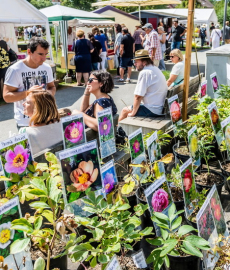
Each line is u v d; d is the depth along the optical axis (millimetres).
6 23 9344
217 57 5734
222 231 2346
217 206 2305
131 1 12883
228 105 4496
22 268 1733
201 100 4426
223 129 3484
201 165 3906
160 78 4664
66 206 2148
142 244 2697
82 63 10203
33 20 9547
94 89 3693
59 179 2168
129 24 17578
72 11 11484
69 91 9797
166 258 1767
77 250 1675
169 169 4020
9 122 6965
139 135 2934
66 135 2680
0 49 8703
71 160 2150
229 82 5770
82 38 10078
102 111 2926
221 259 2148
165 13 21469
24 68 3451
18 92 3387
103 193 2383
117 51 11922
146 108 4770
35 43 3332
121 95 8852
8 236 1649
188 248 1742
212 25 26125
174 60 5711
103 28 14578
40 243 1920
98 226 1808
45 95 2859
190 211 2590
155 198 2250
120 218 1923
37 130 2863
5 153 2133
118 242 1830
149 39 11070
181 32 14383
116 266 1545
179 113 4570
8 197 2082
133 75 12117
